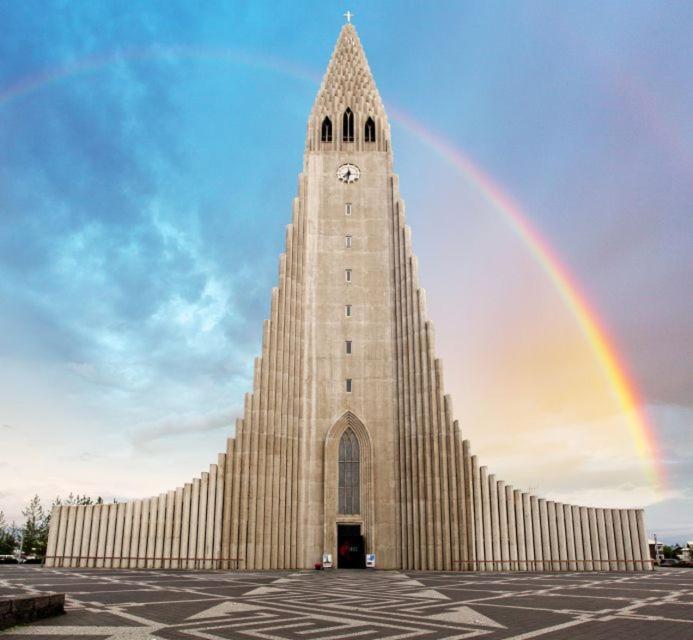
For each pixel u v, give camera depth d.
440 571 49.16
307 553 52.66
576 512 52.59
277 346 56.84
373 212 63.47
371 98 68.88
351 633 14.15
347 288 60.62
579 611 18.97
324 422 56.44
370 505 53.88
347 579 37.28
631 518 52.78
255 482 52.28
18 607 14.55
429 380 55.19
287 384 56.34
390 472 54.88
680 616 17.62
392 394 57.12
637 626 15.47
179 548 51.19
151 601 21.38
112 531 52.41
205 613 17.95
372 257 61.81
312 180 64.62
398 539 53.03
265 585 30.98
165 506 52.44
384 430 56.03
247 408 54.06
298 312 59.28
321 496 54.44
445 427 53.66
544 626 15.44
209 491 52.25
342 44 72.81
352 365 58.06
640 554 51.97
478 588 29.44
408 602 21.95
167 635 13.59
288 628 14.95
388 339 58.97
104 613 17.50
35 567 53.16
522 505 52.38
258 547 50.88
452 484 52.00
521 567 50.81
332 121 67.56
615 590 27.97
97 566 51.69
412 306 58.22
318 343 58.75
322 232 62.66
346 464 55.66
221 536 51.22
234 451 53.25
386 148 66.19
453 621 16.45
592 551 51.72
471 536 50.91
